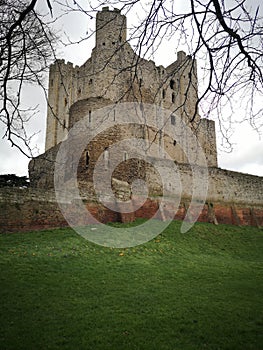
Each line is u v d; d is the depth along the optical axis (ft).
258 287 38.63
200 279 41.27
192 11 13.30
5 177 78.48
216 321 27.04
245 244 74.38
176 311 28.96
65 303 29.76
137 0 14.01
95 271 40.68
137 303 30.66
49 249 47.67
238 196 104.68
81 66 135.85
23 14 13.43
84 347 21.91
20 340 22.52
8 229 55.62
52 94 143.54
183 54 104.94
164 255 54.03
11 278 35.09
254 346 22.71
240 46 13.30
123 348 21.93
